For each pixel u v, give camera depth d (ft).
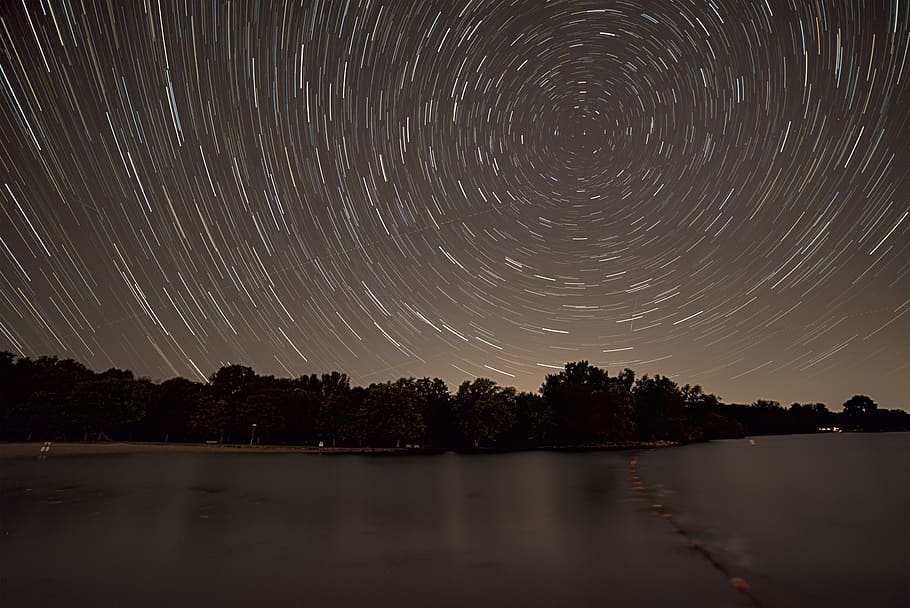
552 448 318.24
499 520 52.70
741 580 29.94
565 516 55.26
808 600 26.23
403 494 77.97
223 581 30.81
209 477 110.73
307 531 46.91
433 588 28.94
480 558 35.81
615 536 43.62
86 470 130.11
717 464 155.22
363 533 45.80
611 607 25.52
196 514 57.82
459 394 328.70
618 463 161.89
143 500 71.00
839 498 71.31
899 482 97.14
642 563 33.96
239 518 54.80
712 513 57.16
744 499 70.44
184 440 356.38
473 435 323.57
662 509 60.49
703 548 38.47
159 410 351.46
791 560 34.55
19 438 304.71
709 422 492.95
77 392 304.09
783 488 85.66
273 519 54.03
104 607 26.66
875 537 42.47
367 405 311.06
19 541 42.93
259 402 335.67
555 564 33.94
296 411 345.10
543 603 26.18
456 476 112.68
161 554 37.91
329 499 71.97
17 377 318.24
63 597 28.25
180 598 27.84
